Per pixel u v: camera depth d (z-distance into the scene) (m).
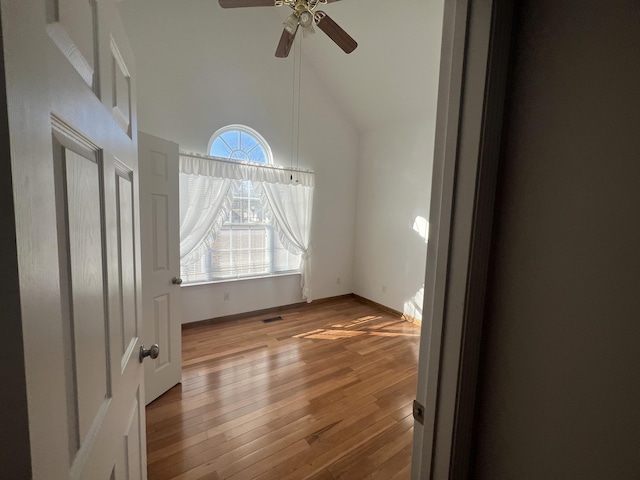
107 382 0.64
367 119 3.98
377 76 3.30
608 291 0.47
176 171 2.05
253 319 3.50
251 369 2.38
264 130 3.44
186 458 1.48
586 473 0.51
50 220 0.39
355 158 4.33
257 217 3.58
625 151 0.44
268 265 3.72
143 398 1.00
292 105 3.63
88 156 0.55
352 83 3.58
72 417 0.47
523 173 0.57
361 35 2.95
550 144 0.53
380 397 2.05
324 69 3.63
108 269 0.65
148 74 2.71
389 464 1.48
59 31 0.43
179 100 2.88
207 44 2.99
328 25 1.88
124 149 0.80
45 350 0.37
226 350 2.70
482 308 0.62
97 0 0.59
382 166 3.99
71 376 0.47
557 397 0.54
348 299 4.44
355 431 1.71
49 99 0.39
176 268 2.08
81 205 0.51
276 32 3.37
